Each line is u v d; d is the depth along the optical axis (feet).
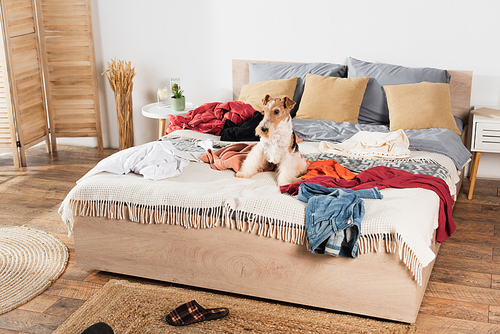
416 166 8.46
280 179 7.73
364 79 11.84
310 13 12.94
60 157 14.57
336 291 6.59
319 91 11.76
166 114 13.02
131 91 14.33
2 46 12.51
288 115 7.68
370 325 6.47
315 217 6.32
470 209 10.62
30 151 15.21
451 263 8.29
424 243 6.02
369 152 9.09
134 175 8.12
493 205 10.82
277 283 6.89
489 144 10.94
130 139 14.65
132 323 6.61
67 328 6.51
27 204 10.96
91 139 15.83
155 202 7.13
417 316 6.77
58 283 7.75
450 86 12.21
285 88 12.26
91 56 14.35
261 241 6.78
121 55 14.84
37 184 12.24
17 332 6.52
